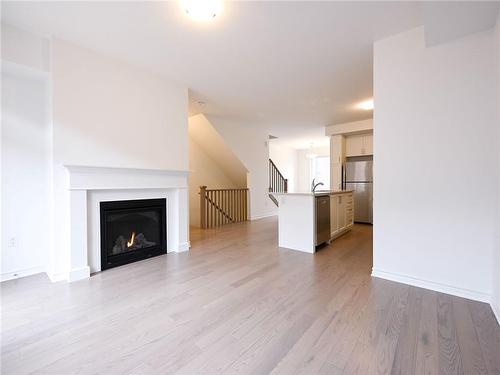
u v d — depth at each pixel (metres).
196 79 3.43
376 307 1.91
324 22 2.19
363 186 5.96
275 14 2.08
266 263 3.00
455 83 2.07
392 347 1.44
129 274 2.63
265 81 3.50
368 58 2.85
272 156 9.11
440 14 1.76
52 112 2.39
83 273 2.51
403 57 2.32
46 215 2.68
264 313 1.83
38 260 2.64
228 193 6.25
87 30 2.30
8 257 2.46
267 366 1.30
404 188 2.34
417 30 2.25
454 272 2.11
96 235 2.72
